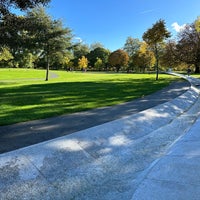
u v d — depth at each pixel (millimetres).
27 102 11953
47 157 5418
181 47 30781
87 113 9430
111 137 6918
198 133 7477
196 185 4402
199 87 21688
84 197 4379
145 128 8125
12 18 14133
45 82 26062
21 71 55656
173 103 11891
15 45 21281
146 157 6031
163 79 31047
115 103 11648
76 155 5738
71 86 20516
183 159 5555
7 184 4500
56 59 32812
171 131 8117
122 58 89062
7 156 5215
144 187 4504
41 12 25969
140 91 16703
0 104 11281
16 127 7469
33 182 4668
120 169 5410
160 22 29203
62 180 4852
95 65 104000
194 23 31609
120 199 4281
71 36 31172
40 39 26172
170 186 4445
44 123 7941
